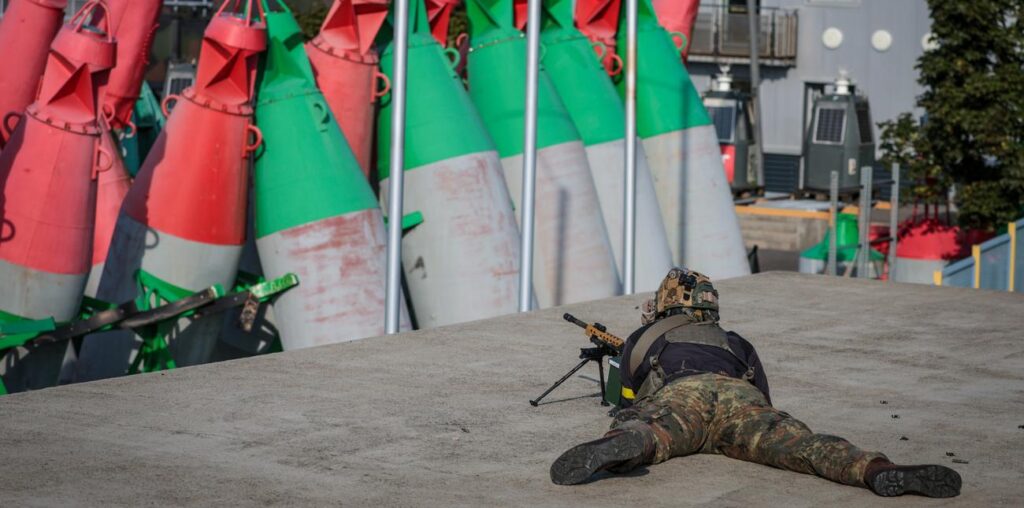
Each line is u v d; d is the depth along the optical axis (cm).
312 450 1533
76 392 1798
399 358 2070
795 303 2698
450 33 8706
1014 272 4856
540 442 1586
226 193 3444
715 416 1497
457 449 1549
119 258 3462
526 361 2069
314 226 3469
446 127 3738
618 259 4231
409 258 3781
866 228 5566
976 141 6556
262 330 3784
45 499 1327
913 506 1338
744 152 10119
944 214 8631
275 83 3538
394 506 1327
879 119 12312
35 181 3209
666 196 4500
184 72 8475
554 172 3972
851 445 1410
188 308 3366
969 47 6506
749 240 9394
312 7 9069
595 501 1349
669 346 1581
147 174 3462
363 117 3762
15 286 3234
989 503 1353
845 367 2083
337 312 3481
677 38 4850
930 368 2083
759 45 12512
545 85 4053
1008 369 2083
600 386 1891
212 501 1334
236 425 1638
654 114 4475
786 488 1390
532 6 3300
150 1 3709
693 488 1389
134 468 1444
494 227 3741
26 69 3591
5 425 1617
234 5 3528
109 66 3231
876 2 12250
